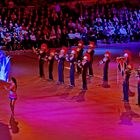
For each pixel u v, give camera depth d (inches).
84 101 1244.5
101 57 1909.4
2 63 1509.6
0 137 981.2
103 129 1019.3
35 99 1274.6
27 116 1123.9
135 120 1077.8
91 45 1542.8
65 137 973.8
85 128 1027.3
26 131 1016.2
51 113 1144.2
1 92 1360.7
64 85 1429.6
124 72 1238.3
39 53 1547.7
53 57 1497.3
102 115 1119.6
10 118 1110.4
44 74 1595.7
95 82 1460.4
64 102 1238.3
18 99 1274.6
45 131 1013.8
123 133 992.9
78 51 1536.7
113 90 1354.6
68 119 1095.0
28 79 1521.9
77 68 1556.3
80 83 1449.3
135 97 1275.8
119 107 1182.9
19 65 1763.0
